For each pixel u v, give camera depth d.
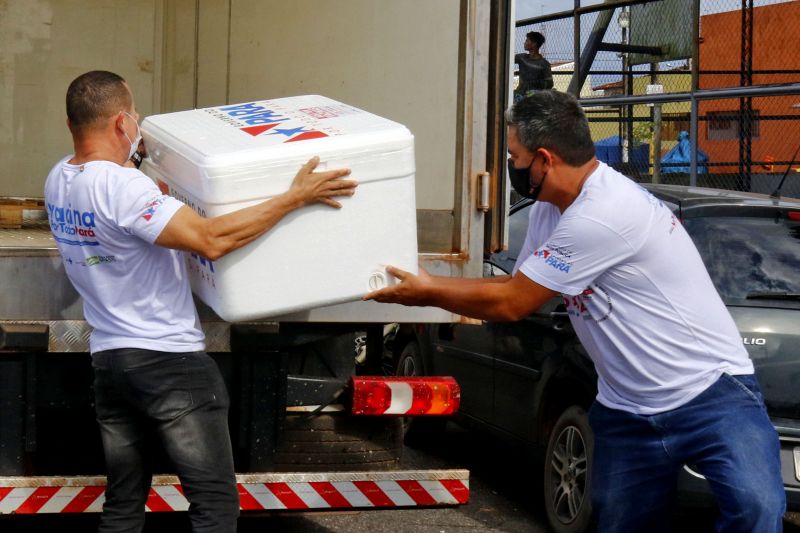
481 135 4.79
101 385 3.82
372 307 4.54
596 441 3.84
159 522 5.41
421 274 3.68
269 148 3.50
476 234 4.80
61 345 4.17
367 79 5.35
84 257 3.71
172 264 3.76
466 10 4.77
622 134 11.55
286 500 4.55
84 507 4.29
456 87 4.80
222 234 3.45
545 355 5.85
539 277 3.57
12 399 4.22
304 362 4.73
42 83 6.88
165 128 3.89
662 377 3.61
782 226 5.41
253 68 6.38
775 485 3.47
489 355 6.46
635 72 11.47
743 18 10.63
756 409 3.57
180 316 3.77
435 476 4.74
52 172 3.83
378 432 4.84
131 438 3.88
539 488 6.68
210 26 6.62
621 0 11.42
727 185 10.68
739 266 5.29
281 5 6.05
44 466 4.44
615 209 3.53
